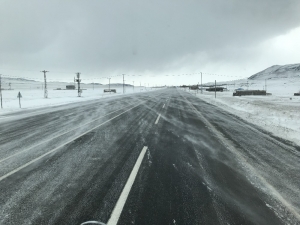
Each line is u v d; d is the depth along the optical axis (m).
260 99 31.77
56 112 14.98
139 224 2.67
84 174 4.21
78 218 2.78
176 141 6.95
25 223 2.67
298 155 5.55
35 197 3.30
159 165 4.73
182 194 3.43
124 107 18.72
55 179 3.96
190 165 4.75
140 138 7.34
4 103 23.36
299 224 2.71
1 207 3.02
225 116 13.14
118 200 3.22
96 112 14.98
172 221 2.74
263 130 8.84
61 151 5.74
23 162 4.86
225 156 5.42
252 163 4.92
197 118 12.23
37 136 7.55
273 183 3.89
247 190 3.60
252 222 2.74
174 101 26.38
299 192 3.56
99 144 6.50
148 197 3.33
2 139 7.08
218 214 2.91
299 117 12.23
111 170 4.42
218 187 3.70
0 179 3.95
